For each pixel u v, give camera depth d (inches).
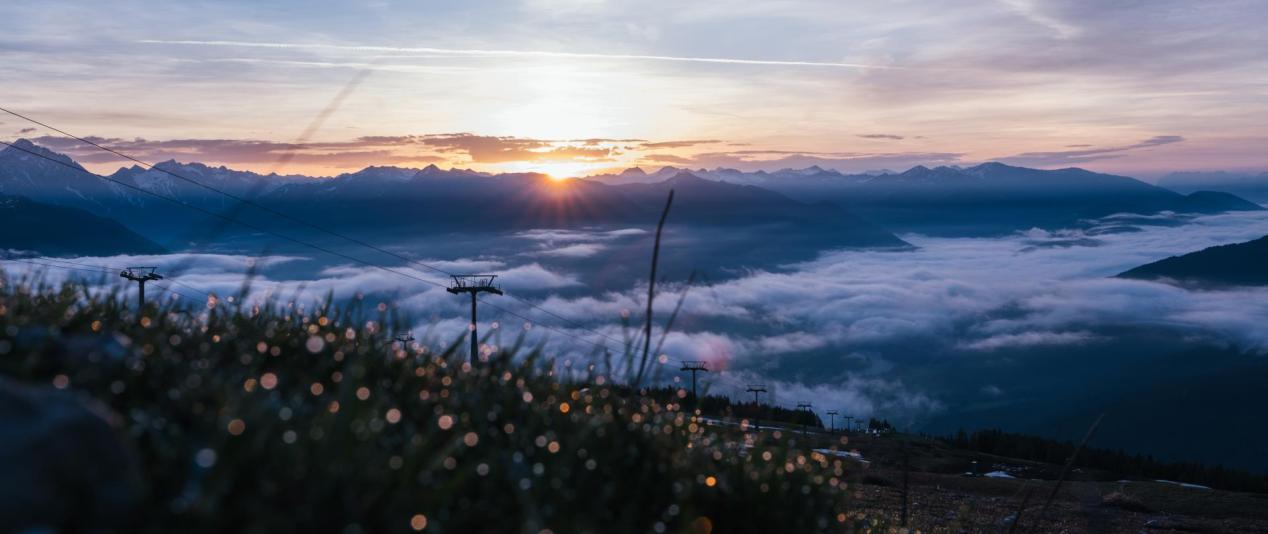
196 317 212.2
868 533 269.4
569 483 163.8
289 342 201.9
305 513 114.7
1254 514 1758.1
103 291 205.9
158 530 106.8
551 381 217.0
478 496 148.2
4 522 97.0
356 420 139.8
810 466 219.5
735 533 185.6
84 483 105.7
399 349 216.7
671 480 183.6
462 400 189.9
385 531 120.3
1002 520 831.7
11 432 102.8
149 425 135.6
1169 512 1743.4
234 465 118.0
